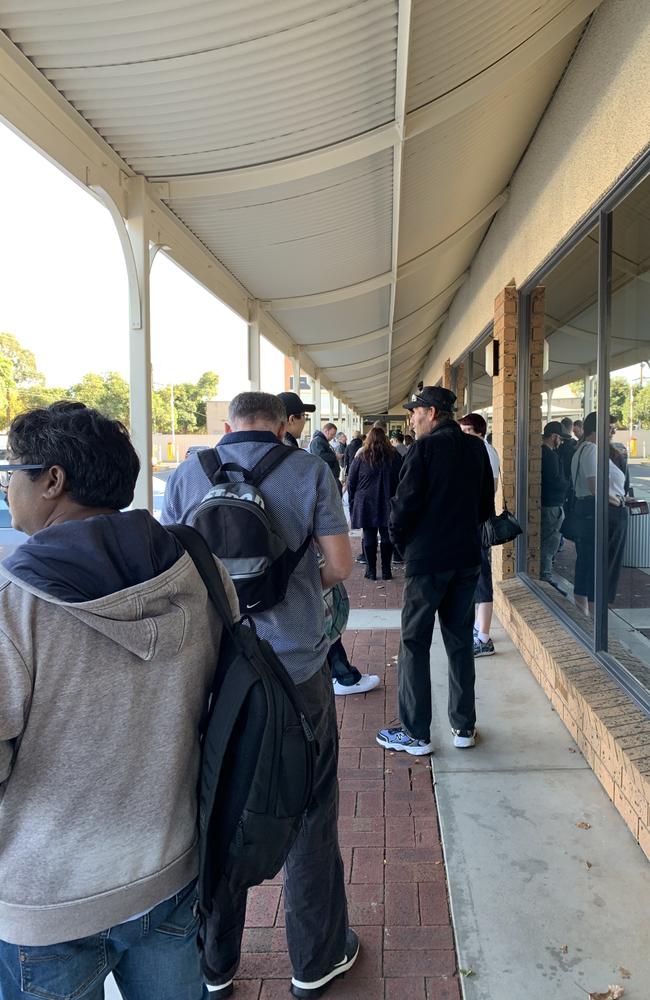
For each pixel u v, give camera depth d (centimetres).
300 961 203
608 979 207
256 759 122
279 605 198
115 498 125
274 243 620
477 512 341
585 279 418
